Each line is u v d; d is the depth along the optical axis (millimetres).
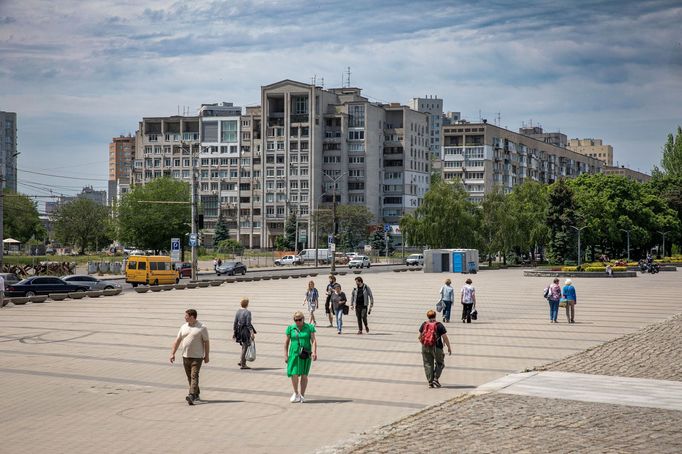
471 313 36625
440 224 109188
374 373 21938
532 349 26938
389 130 189500
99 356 24969
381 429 14516
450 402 17125
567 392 18219
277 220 181000
